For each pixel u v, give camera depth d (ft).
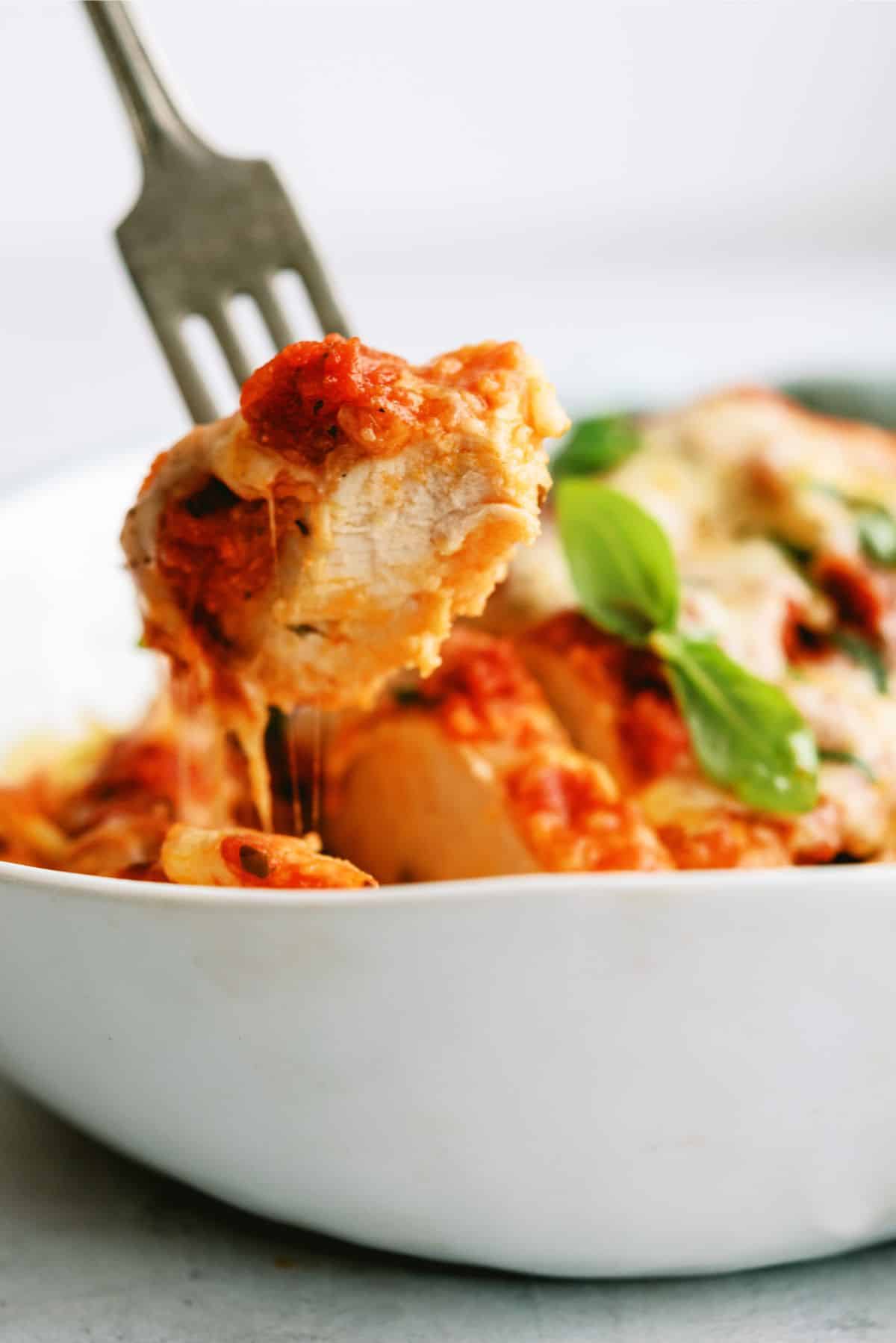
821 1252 1.06
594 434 1.46
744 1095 0.99
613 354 1.62
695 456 1.43
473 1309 1.05
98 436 2.13
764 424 1.44
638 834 1.18
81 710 1.44
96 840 1.23
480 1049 0.98
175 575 1.10
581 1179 1.01
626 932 0.96
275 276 1.23
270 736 1.27
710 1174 1.01
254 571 1.09
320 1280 1.06
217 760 1.24
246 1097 1.01
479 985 0.97
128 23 1.23
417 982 0.97
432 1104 1.00
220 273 1.23
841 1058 0.99
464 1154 1.01
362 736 1.28
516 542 1.07
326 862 1.04
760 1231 1.03
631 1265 1.05
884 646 1.31
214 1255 1.08
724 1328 1.04
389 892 0.96
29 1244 1.08
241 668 1.12
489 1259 1.05
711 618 1.26
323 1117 1.01
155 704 1.41
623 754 1.23
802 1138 1.00
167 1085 1.03
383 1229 1.05
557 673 1.27
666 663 1.21
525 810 1.19
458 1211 1.03
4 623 1.42
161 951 0.98
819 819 1.21
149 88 1.23
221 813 1.24
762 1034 0.98
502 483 1.06
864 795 1.22
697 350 1.63
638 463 1.43
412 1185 1.02
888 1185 1.03
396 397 1.05
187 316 1.23
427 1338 1.03
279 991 0.98
